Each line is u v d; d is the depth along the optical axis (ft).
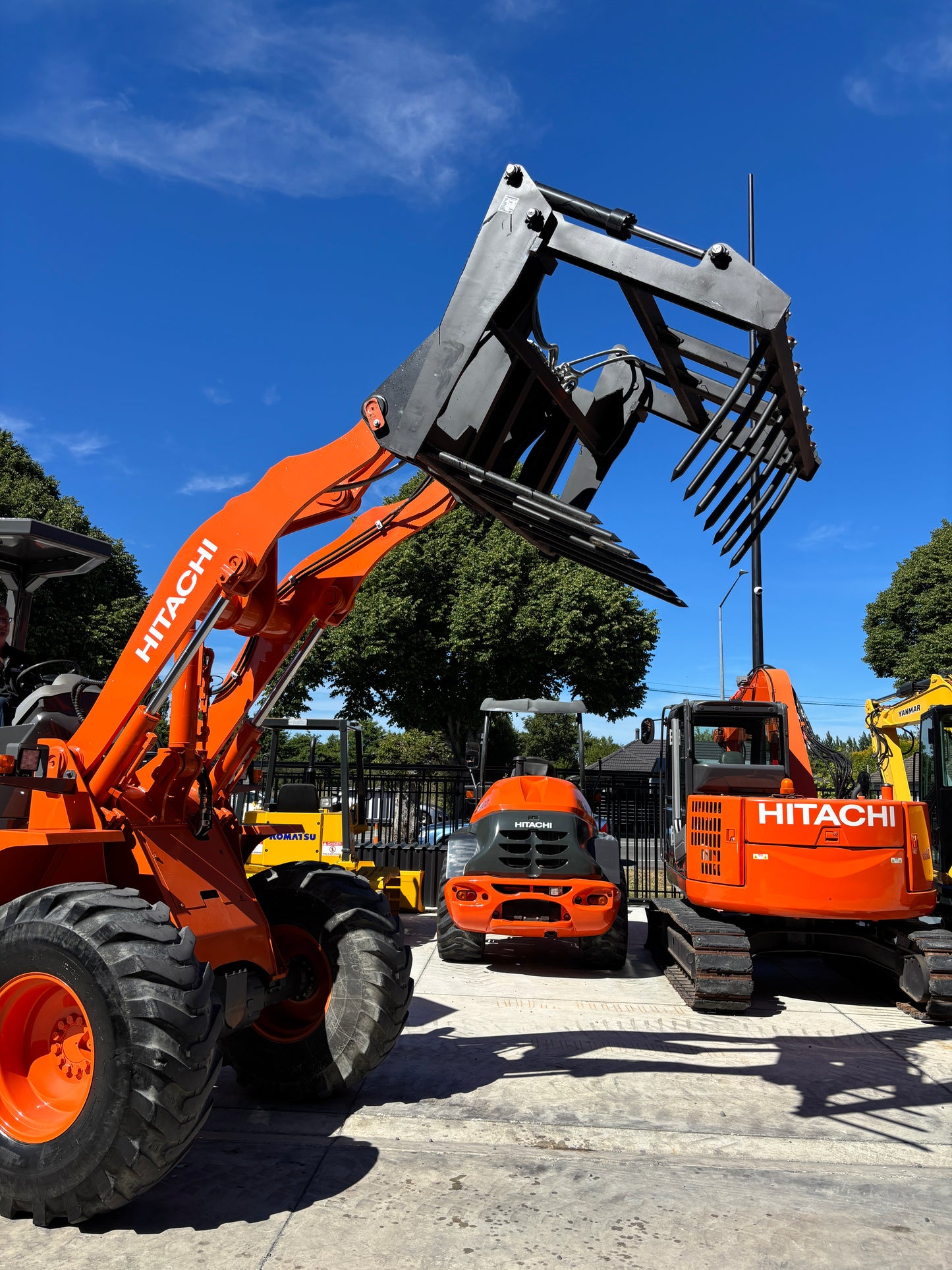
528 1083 15.47
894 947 22.99
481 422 11.28
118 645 68.23
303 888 14.83
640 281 9.95
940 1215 10.72
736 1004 21.39
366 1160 11.95
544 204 10.48
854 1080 16.08
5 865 11.37
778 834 22.63
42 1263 9.07
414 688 71.77
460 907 25.72
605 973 26.58
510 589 70.13
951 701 29.32
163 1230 9.85
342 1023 14.03
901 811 22.53
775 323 9.34
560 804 26.53
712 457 10.14
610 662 69.56
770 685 30.78
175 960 9.87
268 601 13.08
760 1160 12.34
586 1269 9.23
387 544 14.76
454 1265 9.24
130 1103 9.36
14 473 71.67
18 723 13.11
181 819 13.24
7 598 15.42
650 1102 14.62
